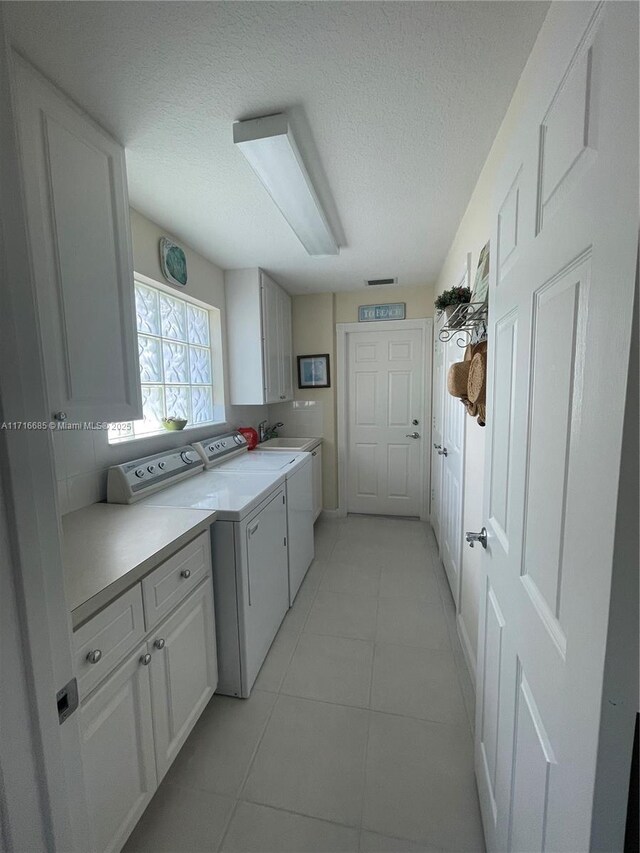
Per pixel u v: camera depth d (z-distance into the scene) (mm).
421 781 1210
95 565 1001
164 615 1156
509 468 878
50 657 464
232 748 1330
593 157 481
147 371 2061
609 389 431
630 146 390
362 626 2010
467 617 1786
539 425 686
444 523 2617
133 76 1012
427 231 2117
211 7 840
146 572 1059
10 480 414
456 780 1212
